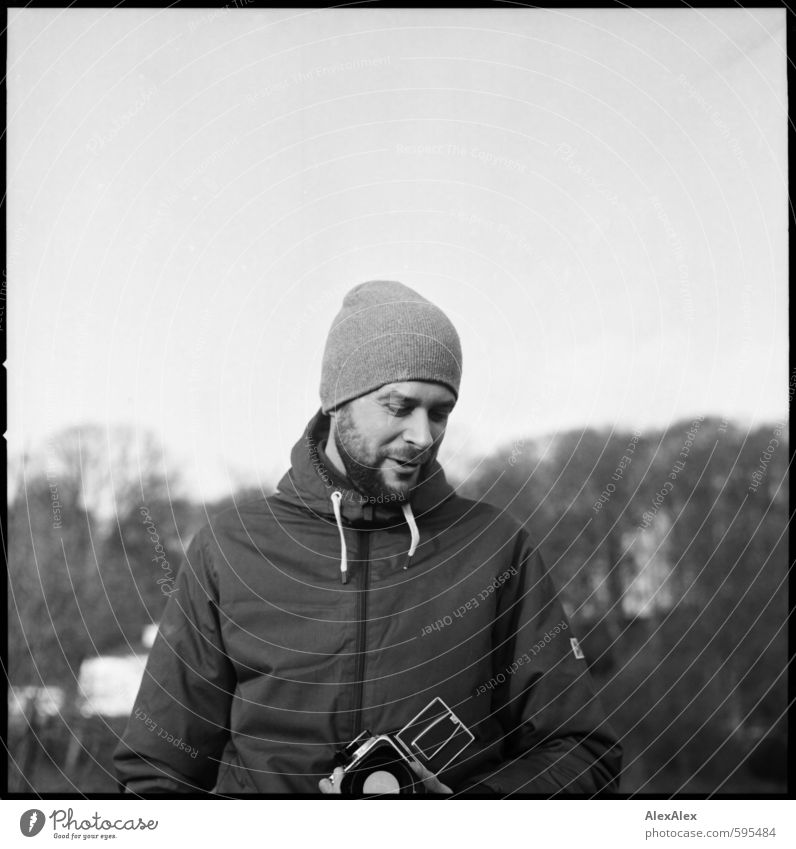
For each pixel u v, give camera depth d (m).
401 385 1.74
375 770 1.67
